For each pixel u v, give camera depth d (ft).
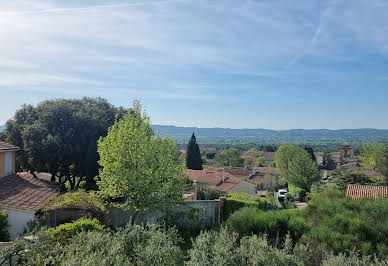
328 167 260.01
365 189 68.23
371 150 165.07
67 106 102.73
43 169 93.76
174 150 56.03
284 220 32.68
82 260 20.07
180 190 52.70
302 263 20.44
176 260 23.21
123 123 53.88
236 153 240.12
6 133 100.07
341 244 25.85
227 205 57.21
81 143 96.99
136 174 48.29
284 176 164.35
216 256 20.30
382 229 28.14
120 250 23.32
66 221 52.13
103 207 50.70
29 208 49.85
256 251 20.80
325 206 35.91
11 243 26.30
